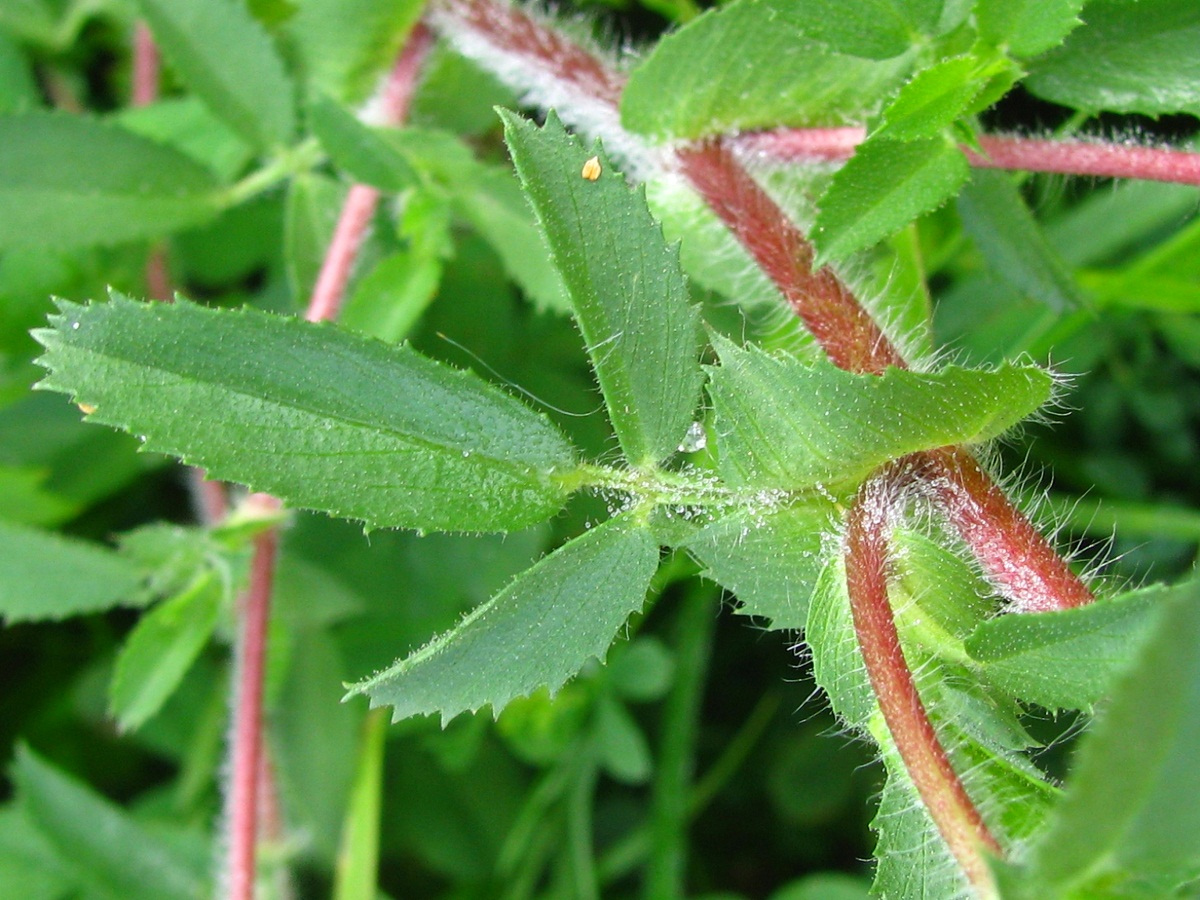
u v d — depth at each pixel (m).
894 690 0.06
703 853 0.15
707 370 0.07
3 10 0.13
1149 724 0.05
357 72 0.11
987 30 0.07
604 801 0.15
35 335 0.07
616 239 0.07
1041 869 0.05
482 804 0.14
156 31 0.10
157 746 0.14
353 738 0.13
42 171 0.10
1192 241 0.12
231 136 0.12
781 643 0.14
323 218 0.11
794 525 0.07
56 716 0.15
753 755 0.15
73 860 0.12
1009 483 0.08
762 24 0.08
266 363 0.07
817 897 0.13
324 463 0.07
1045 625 0.06
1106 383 0.14
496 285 0.13
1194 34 0.08
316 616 0.12
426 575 0.13
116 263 0.12
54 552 0.10
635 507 0.07
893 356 0.08
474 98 0.11
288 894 0.13
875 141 0.07
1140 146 0.08
